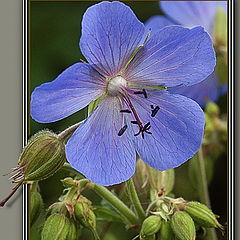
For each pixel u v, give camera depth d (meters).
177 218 0.19
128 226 0.20
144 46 0.19
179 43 0.19
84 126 0.19
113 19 0.18
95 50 0.18
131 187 0.20
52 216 0.19
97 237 0.20
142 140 0.19
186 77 0.19
